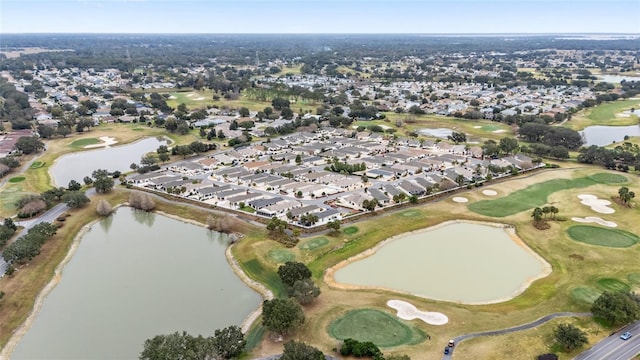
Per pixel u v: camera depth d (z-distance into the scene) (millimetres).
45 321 110438
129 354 97938
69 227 161000
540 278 127562
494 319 107688
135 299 119188
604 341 98375
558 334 96125
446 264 135875
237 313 112875
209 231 162375
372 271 131875
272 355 95438
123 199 189500
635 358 92125
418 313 110062
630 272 128375
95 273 133000
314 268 131875
